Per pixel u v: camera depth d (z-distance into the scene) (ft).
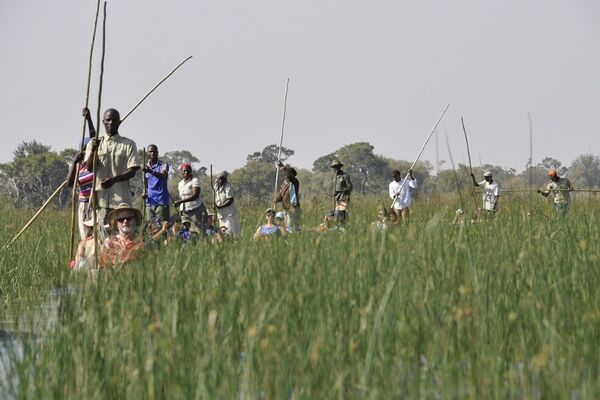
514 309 79.61
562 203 216.95
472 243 110.52
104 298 88.38
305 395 60.39
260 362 66.13
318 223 220.84
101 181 137.49
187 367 64.90
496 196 233.96
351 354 66.59
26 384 64.28
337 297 80.79
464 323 72.33
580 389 59.93
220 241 123.03
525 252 99.04
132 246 124.36
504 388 61.67
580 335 71.20
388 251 96.48
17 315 90.53
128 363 67.41
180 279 91.81
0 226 210.18
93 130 139.64
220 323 75.20
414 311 78.13
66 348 71.92
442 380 62.44
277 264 95.35
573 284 87.45
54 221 236.63
